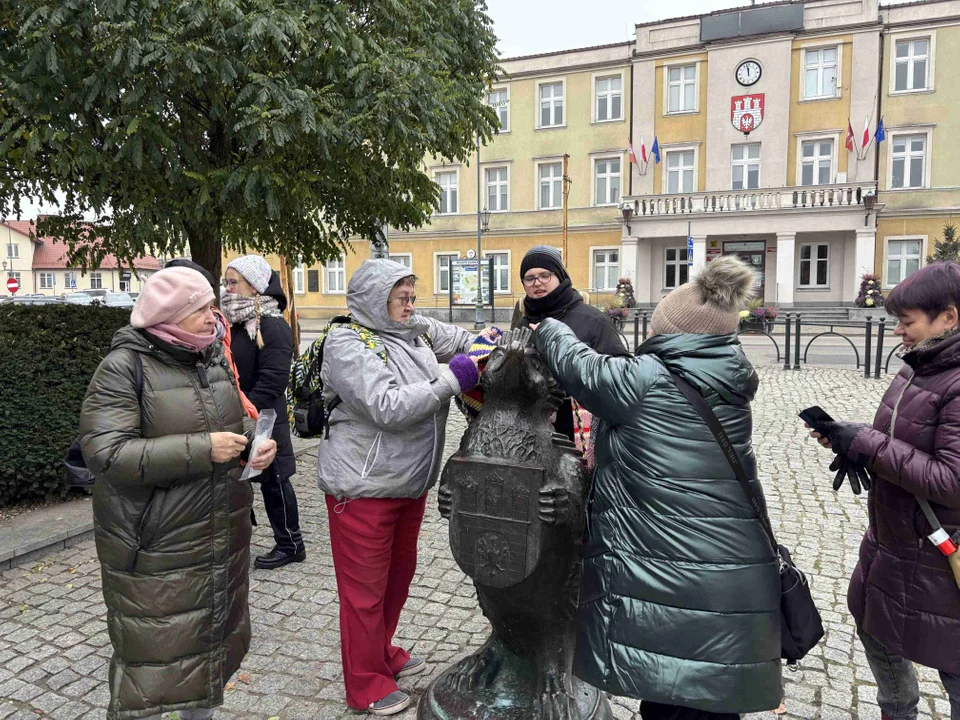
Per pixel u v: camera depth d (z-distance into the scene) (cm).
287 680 289
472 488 211
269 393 378
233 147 629
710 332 182
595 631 182
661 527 174
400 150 621
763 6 2623
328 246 803
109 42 464
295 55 532
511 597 220
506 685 240
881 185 2595
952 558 183
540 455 211
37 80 473
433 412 237
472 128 727
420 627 334
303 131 505
